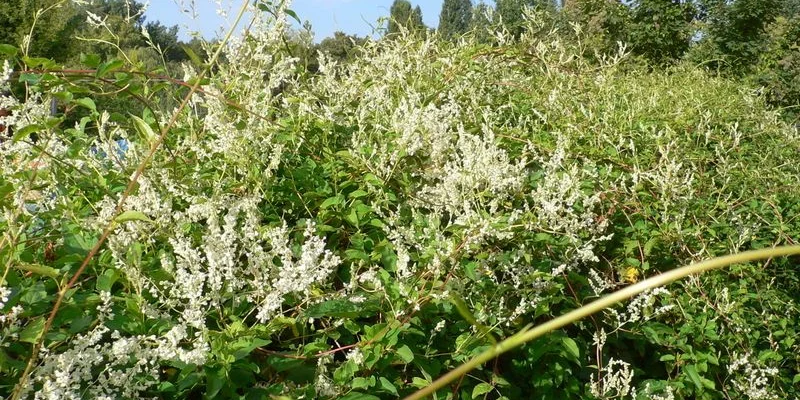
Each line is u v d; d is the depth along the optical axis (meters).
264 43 3.21
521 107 4.80
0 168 2.35
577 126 4.37
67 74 2.35
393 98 4.20
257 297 2.31
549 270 2.96
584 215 3.00
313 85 3.87
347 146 3.54
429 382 2.32
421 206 3.09
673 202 3.71
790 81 13.80
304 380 2.28
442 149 3.19
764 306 3.88
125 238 2.24
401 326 2.31
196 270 2.12
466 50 4.91
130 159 2.68
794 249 0.83
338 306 2.25
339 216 2.94
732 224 4.09
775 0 15.30
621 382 3.01
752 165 4.77
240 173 2.92
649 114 5.10
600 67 5.42
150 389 2.14
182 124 3.37
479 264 2.69
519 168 3.08
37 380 1.82
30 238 2.31
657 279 0.84
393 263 2.66
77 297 2.15
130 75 2.51
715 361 3.22
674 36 14.72
